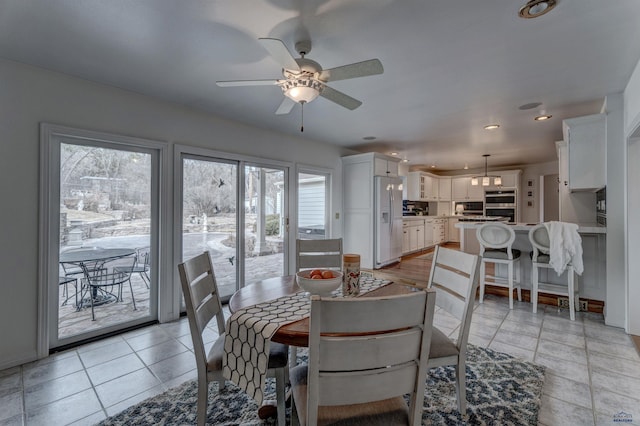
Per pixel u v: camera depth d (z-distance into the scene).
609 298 2.96
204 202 3.55
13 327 2.27
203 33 1.91
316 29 1.86
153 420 1.68
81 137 2.58
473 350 2.46
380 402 1.15
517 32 1.89
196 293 1.53
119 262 2.91
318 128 4.18
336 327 0.89
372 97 3.01
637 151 2.69
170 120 3.15
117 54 2.16
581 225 3.57
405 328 1.01
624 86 2.72
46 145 2.38
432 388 1.94
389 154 6.14
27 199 2.31
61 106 2.46
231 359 1.34
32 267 2.35
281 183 4.44
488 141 4.96
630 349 2.45
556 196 6.98
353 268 1.62
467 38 1.97
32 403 1.84
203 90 2.82
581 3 1.62
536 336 2.72
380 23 1.80
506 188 7.62
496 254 3.55
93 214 2.75
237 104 3.21
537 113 3.50
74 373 2.17
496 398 1.84
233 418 1.68
